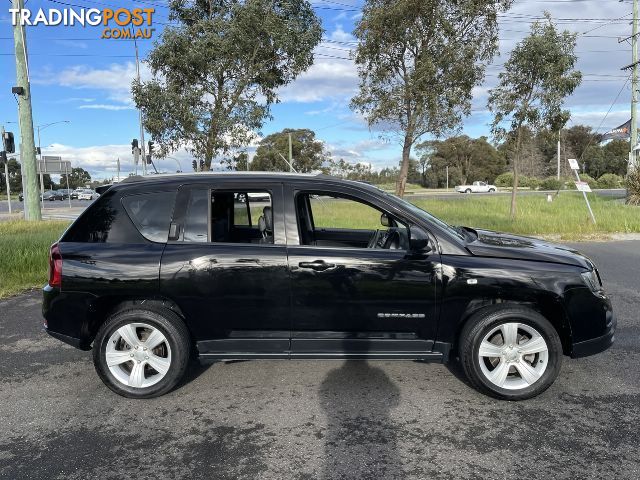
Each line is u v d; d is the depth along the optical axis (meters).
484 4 15.86
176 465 3.06
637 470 2.95
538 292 3.79
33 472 3.00
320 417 3.65
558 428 3.45
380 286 3.84
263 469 3.01
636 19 25.08
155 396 3.96
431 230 3.97
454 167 86.75
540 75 15.40
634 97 25.55
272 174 4.20
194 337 3.97
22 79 17.22
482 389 3.88
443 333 3.90
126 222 4.02
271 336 3.94
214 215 4.11
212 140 13.28
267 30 12.65
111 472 3.00
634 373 4.38
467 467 3.00
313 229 4.93
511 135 16.48
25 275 8.13
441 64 16.19
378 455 3.14
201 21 12.74
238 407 3.82
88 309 3.89
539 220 15.67
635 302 6.64
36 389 4.18
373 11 16.61
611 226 14.81
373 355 3.94
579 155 92.25
